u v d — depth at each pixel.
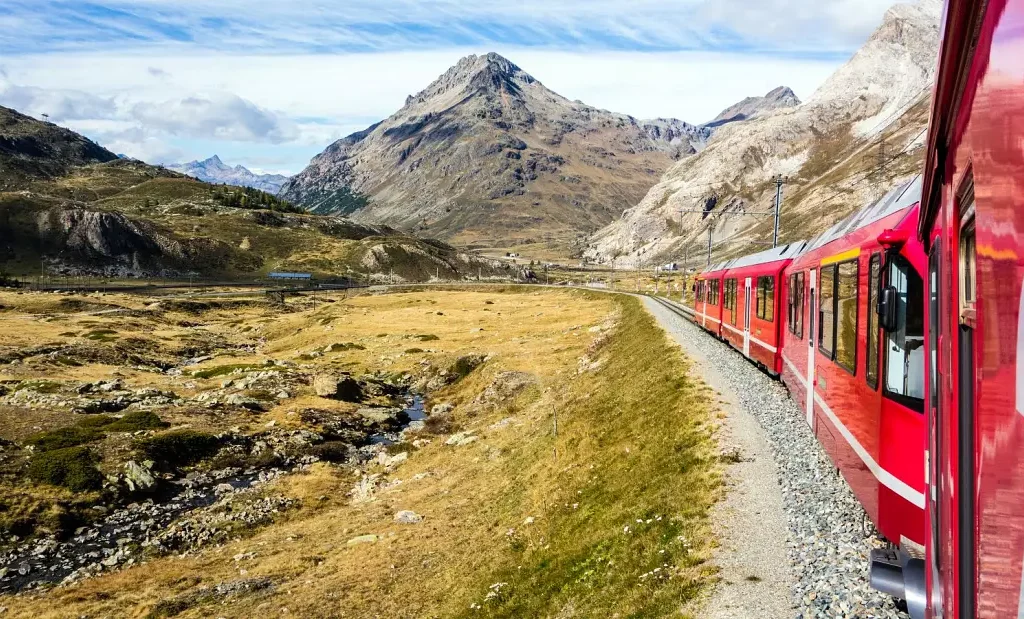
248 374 83.19
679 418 29.66
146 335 123.94
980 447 3.92
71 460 47.69
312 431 59.53
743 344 39.41
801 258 24.78
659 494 22.39
